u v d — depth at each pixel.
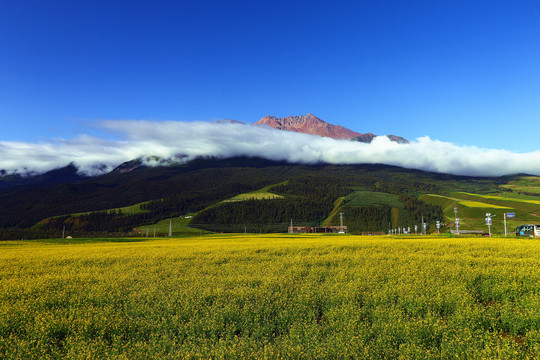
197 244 47.91
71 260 26.61
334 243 39.56
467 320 9.15
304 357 6.95
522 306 10.19
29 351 7.89
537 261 19.02
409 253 25.00
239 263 21.95
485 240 42.62
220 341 7.89
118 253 31.56
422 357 6.98
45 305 12.27
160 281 15.90
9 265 23.94
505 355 6.78
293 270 17.44
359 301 11.46
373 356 7.09
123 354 7.26
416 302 10.63
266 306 10.73
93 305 12.24
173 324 9.45
